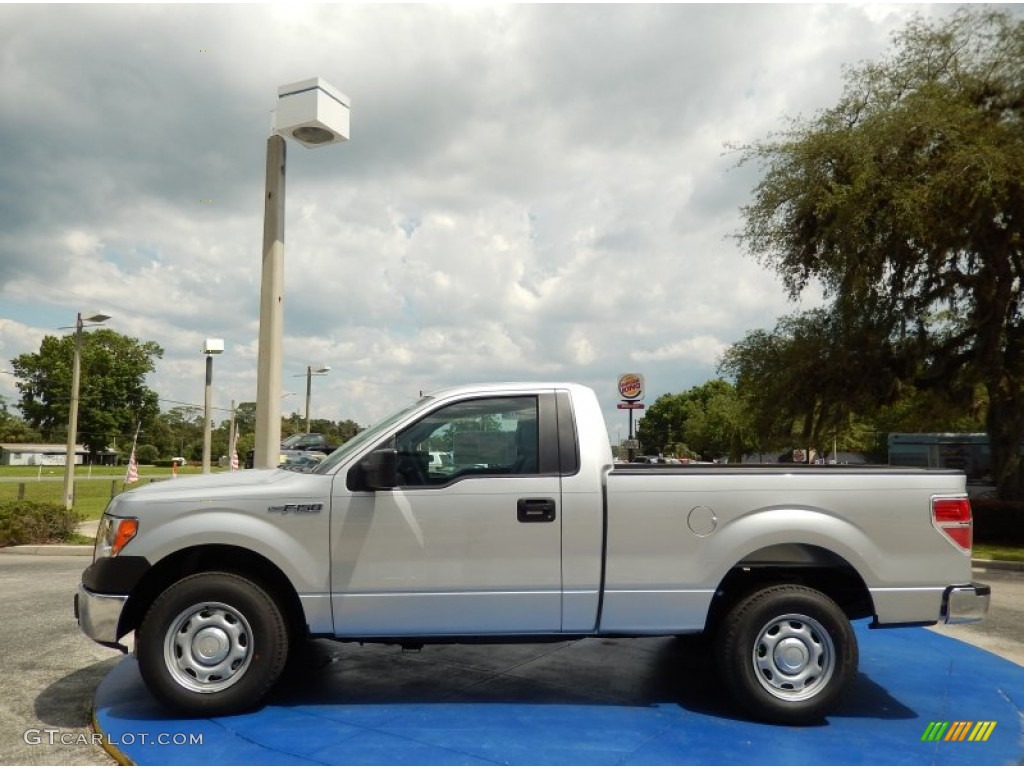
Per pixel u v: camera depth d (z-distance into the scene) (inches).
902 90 700.7
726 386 3742.6
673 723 189.5
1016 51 668.1
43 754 173.0
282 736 177.9
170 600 189.6
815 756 170.1
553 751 169.9
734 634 192.7
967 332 759.7
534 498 195.8
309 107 374.6
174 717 190.4
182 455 4441.4
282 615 194.2
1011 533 653.3
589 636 199.2
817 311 786.2
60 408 4055.1
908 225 627.8
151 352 4375.0
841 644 191.6
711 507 197.0
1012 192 629.0
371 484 190.9
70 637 282.4
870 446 2231.8
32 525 578.6
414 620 193.9
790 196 713.6
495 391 206.5
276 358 401.7
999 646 287.3
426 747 171.6
